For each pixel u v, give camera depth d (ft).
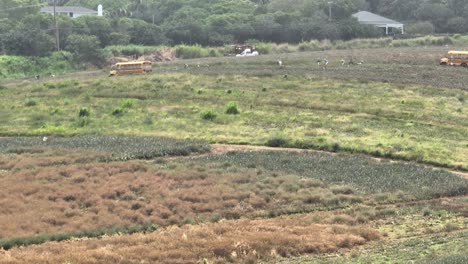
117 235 120.88
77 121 233.14
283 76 296.51
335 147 193.77
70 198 144.46
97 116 240.12
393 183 157.17
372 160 180.34
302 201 144.05
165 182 155.12
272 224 126.41
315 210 140.56
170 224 129.90
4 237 119.96
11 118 242.78
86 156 179.83
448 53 339.77
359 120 226.79
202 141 202.18
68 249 109.40
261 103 252.21
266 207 141.08
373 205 143.02
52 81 310.24
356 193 150.30
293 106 248.11
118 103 257.96
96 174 161.99
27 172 163.22
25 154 185.37
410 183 157.38
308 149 195.72
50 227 126.62
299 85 280.10
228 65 338.54
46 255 104.83
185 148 188.55
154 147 189.37
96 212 136.26
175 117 235.61
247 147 197.67
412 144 195.21
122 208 137.80
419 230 123.95
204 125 223.71
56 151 187.93
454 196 150.92
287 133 210.18
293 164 173.58
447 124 222.89
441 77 292.81
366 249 112.16
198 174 161.38
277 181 156.76
